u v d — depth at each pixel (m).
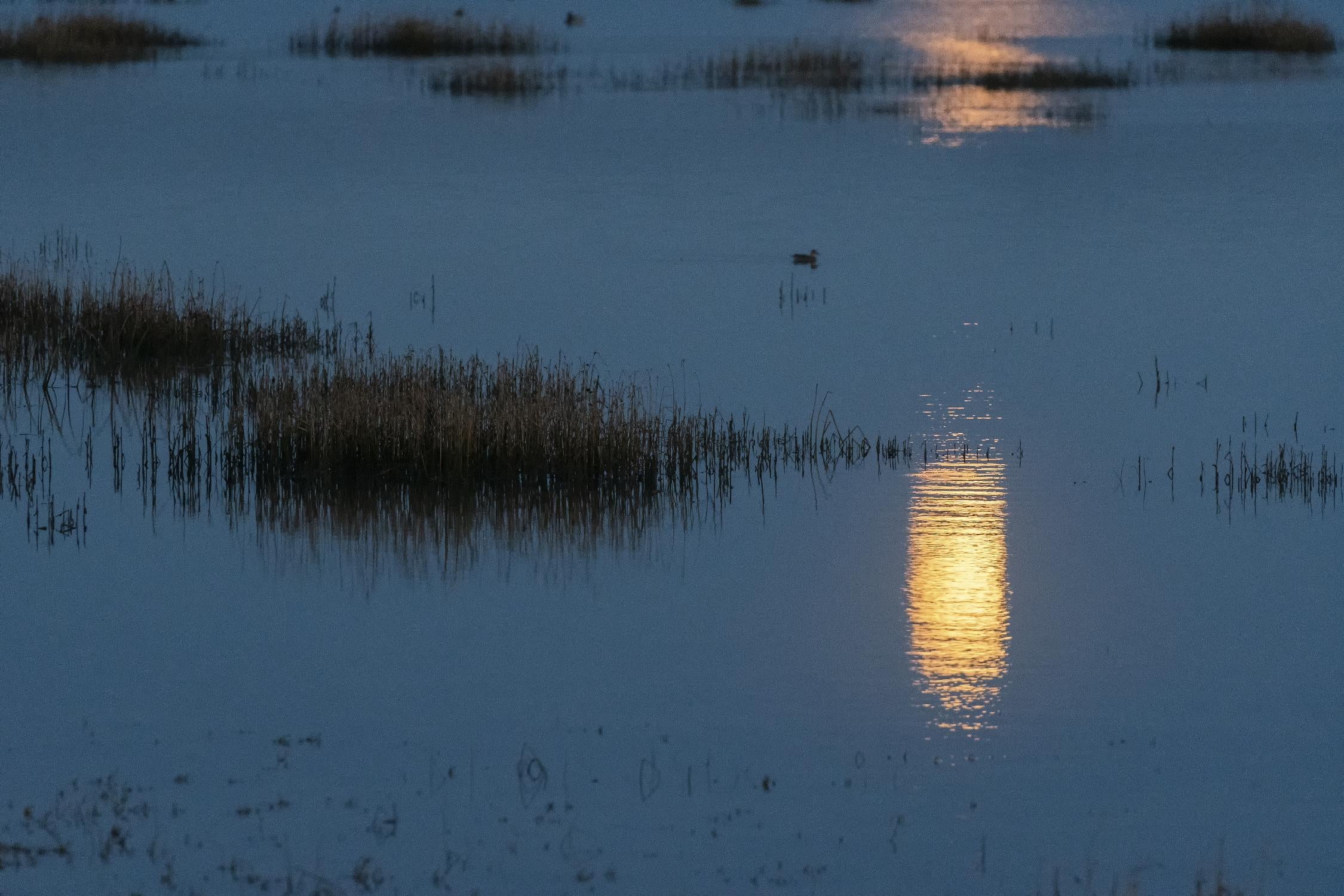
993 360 80.44
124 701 42.38
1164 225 115.06
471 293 94.62
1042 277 99.56
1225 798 38.03
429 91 183.88
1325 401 73.12
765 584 51.88
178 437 63.91
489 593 51.22
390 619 48.75
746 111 170.00
